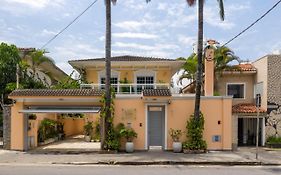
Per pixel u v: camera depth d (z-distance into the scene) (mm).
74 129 35469
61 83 31234
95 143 25781
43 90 21188
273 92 25531
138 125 21281
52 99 20875
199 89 20250
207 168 15523
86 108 20781
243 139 26719
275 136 25438
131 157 18156
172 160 17094
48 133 26203
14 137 21250
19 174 13461
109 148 20109
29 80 28766
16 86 25375
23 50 30047
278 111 25531
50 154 19500
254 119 26781
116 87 25016
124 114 21281
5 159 17703
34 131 22672
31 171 14227
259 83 26938
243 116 25391
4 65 26844
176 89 23938
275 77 25531
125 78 26391
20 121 21234
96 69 27172
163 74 26891
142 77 26984
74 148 21984
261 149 23125
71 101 20922
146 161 16797
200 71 20234
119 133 20484
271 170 15023
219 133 21312
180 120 21250
